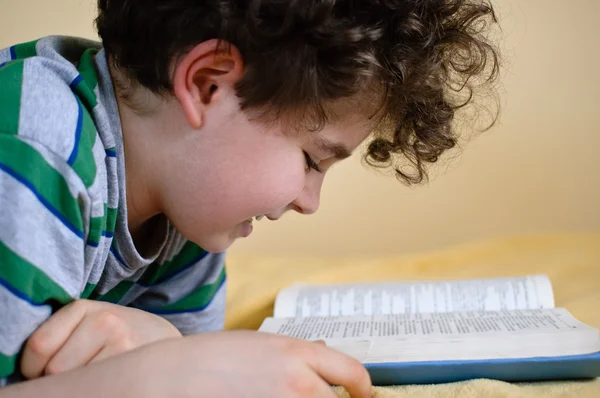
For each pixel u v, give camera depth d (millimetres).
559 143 1542
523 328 711
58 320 550
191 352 490
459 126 1162
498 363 633
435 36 677
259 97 614
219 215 660
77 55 738
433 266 1293
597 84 1523
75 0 1417
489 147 1548
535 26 1530
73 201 545
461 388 608
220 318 905
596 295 960
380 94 650
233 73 620
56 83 586
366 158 887
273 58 599
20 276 514
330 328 783
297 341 515
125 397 470
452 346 670
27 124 539
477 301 868
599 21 1514
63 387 481
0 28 1428
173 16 615
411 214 1570
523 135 1543
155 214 742
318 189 704
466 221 1564
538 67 1533
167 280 841
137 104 662
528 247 1350
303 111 623
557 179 1547
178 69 623
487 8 748
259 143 634
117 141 654
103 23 677
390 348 680
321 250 1582
